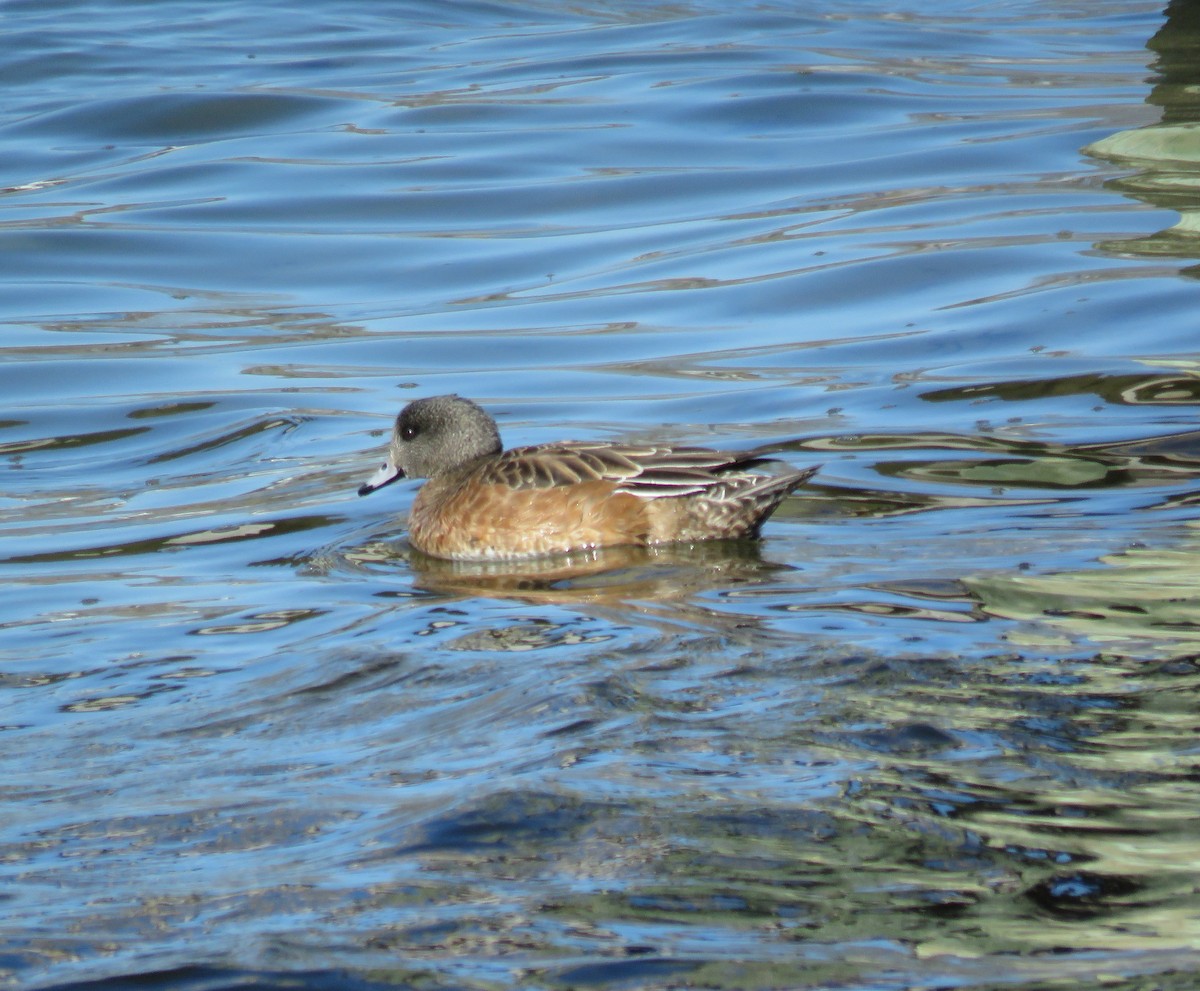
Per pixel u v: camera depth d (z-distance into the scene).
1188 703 7.89
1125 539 11.47
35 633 10.57
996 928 5.75
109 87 32.66
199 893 6.26
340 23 39.69
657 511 12.49
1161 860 6.22
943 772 7.09
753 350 18.48
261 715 8.51
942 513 12.66
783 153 27.11
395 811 6.91
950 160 25.94
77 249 23.38
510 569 12.26
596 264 22.19
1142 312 18.47
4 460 16.03
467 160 27.30
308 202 25.36
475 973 5.55
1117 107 28.70
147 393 18.00
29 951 5.84
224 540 13.29
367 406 17.34
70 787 7.57
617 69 33.53
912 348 18.05
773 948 5.66
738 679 8.45
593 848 6.44
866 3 42.38
